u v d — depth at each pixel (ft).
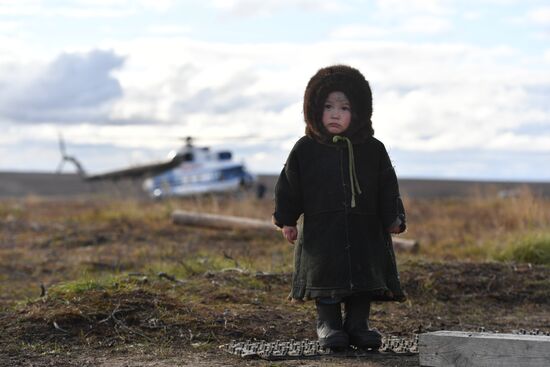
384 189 26.45
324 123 26.37
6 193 192.85
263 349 26.37
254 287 35.50
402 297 26.58
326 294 25.67
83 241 58.54
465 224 66.44
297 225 27.37
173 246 55.21
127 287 32.65
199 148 133.28
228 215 71.15
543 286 37.55
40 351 26.76
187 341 27.94
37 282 44.27
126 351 26.76
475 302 35.96
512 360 22.07
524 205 65.31
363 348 26.30
